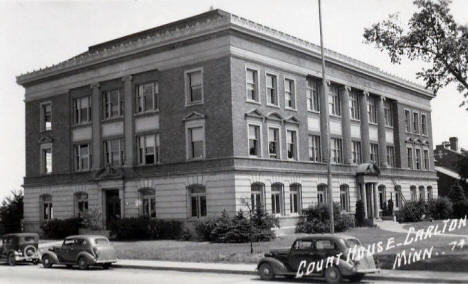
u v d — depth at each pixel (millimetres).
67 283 20328
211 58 39656
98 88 47125
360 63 53344
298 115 44938
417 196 63281
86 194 48250
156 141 43156
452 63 27922
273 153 42438
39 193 51719
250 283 19094
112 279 21406
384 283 18562
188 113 40750
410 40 28578
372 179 52906
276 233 39906
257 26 40781
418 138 65500
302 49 45281
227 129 38469
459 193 66375
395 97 60750
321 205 42844
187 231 39844
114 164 45969
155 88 43594
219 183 38531
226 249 30766
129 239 41750
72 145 49250
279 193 42219
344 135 50938
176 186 41094
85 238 26328
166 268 25062
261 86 41375
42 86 52031
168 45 42188
